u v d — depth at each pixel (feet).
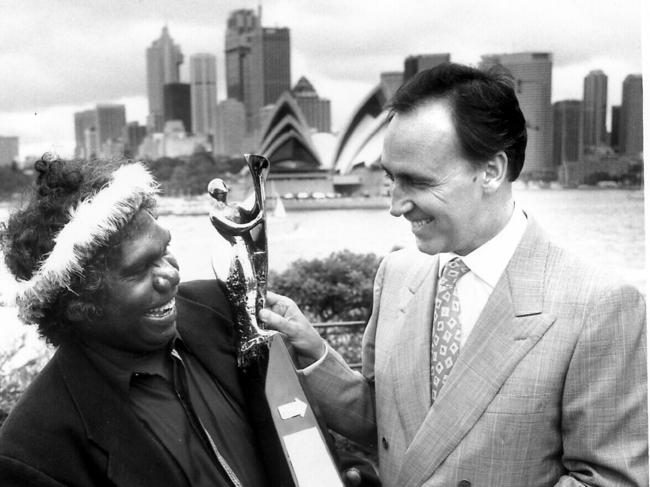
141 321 4.14
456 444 4.63
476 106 4.25
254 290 4.78
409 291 5.32
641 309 4.51
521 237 4.76
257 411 4.70
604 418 4.38
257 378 4.73
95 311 4.01
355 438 5.68
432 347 5.00
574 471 4.57
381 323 5.48
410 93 4.38
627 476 4.32
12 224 4.04
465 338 4.87
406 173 4.39
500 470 4.52
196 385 4.60
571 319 4.47
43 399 4.03
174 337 4.50
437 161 4.31
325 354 5.42
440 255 5.23
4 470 3.76
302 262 20.44
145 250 4.02
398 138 4.36
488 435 4.54
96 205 3.85
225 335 4.86
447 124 4.27
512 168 4.57
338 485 4.39
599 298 4.42
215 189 4.74
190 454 4.29
